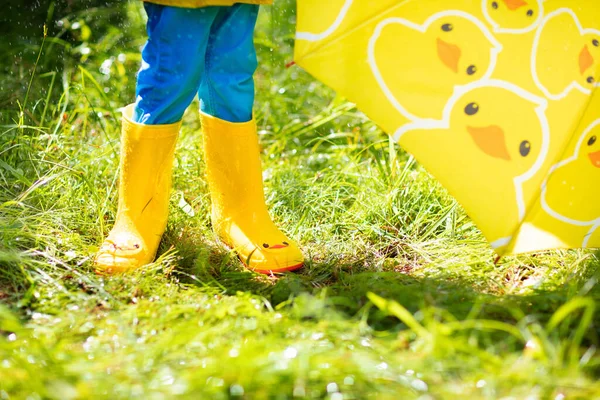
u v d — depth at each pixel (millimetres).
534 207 2262
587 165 2326
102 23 4750
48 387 1722
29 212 2789
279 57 4672
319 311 2121
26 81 3965
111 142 3123
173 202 2932
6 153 3105
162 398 1698
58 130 3510
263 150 3748
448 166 2166
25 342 1926
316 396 1778
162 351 1930
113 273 2445
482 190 2189
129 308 2205
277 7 5184
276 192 3176
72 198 2906
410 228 3006
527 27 2242
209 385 1754
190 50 2352
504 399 1769
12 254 2385
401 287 2361
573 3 2285
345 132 4035
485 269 2670
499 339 2084
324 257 2797
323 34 2123
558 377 1861
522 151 2225
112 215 2854
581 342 2113
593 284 2426
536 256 2752
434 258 2818
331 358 1877
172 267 2488
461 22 2197
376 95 2135
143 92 2451
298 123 4059
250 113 2621
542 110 2240
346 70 2121
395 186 3170
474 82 2191
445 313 2141
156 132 2488
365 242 2951
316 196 3180
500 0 2232
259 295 2363
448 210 3047
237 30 2453
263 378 1780
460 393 1794
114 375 1812
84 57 4141
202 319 2117
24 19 4578
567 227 2318
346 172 3340
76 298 2244
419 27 2168
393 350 1989
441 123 2168
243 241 2668
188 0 2240
